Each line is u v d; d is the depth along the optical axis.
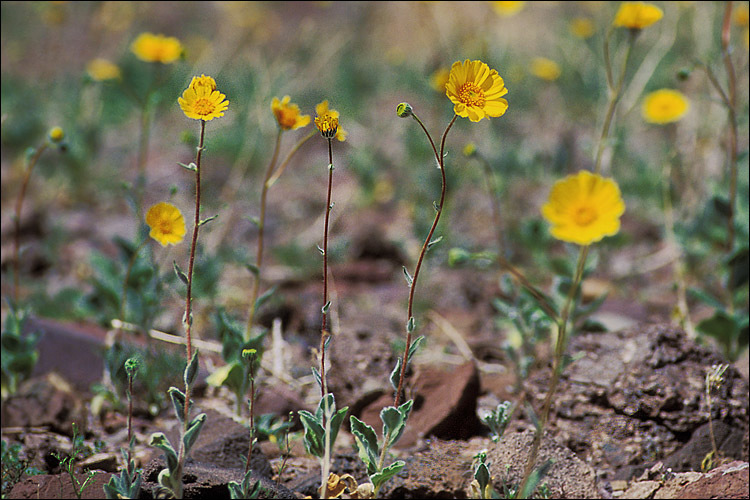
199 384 4.86
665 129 10.45
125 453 3.51
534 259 7.29
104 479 3.24
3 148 10.53
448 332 5.95
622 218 8.16
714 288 6.58
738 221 5.63
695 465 3.87
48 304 6.30
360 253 7.64
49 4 14.76
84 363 5.09
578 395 4.24
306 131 10.55
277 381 5.03
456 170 8.48
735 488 3.31
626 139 9.64
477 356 5.58
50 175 9.66
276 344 5.25
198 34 15.07
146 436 4.32
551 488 3.58
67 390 4.74
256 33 12.95
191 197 8.49
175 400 2.91
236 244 7.64
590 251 5.57
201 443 3.82
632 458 3.96
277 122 4.23
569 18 13.23
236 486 3.12
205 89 2.97
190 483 3.24
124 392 4.62
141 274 5.13
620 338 4.48
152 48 6.82
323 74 12.56
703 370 4.22
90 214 8.82
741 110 6.96
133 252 5.29
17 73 13.54
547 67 10.81
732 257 5.00
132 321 5.15
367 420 4.52
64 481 3.23
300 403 4.61
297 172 10.00
